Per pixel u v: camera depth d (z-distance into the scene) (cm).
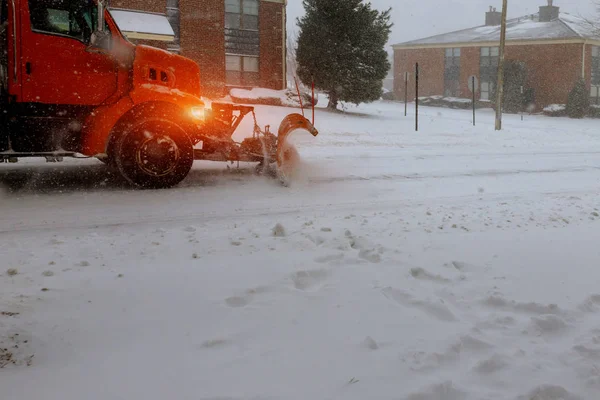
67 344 318
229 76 2711
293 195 806
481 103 5109
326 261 478
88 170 1004
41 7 751
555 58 4738
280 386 275
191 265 460
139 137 812
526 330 350
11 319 348
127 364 296
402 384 279
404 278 435
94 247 511
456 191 870
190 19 2519
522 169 1148
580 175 1086
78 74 776
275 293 398
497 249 521
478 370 299
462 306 389
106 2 791
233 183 897
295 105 2627
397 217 657
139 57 807
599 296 407
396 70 5825
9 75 739
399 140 1672
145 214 668
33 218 638
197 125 865
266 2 2750
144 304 375
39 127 769
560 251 518
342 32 2617
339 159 1223
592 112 4569
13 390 270
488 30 5628
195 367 293
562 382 289
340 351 312
